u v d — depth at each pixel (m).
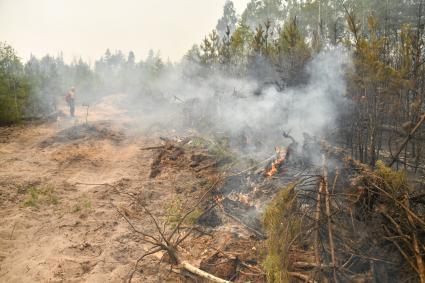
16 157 9.45
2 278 4.20
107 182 7.84
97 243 5.11
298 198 4.37
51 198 6.66
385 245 3.83
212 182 7.01
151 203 6.69
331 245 3.56
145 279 4.24
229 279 4.14
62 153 10.09
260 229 5.20
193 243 5.07
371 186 4.35
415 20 13.73
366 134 6.58
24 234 5.27
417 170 6.04
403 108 6.32
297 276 3.56
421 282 3.13
